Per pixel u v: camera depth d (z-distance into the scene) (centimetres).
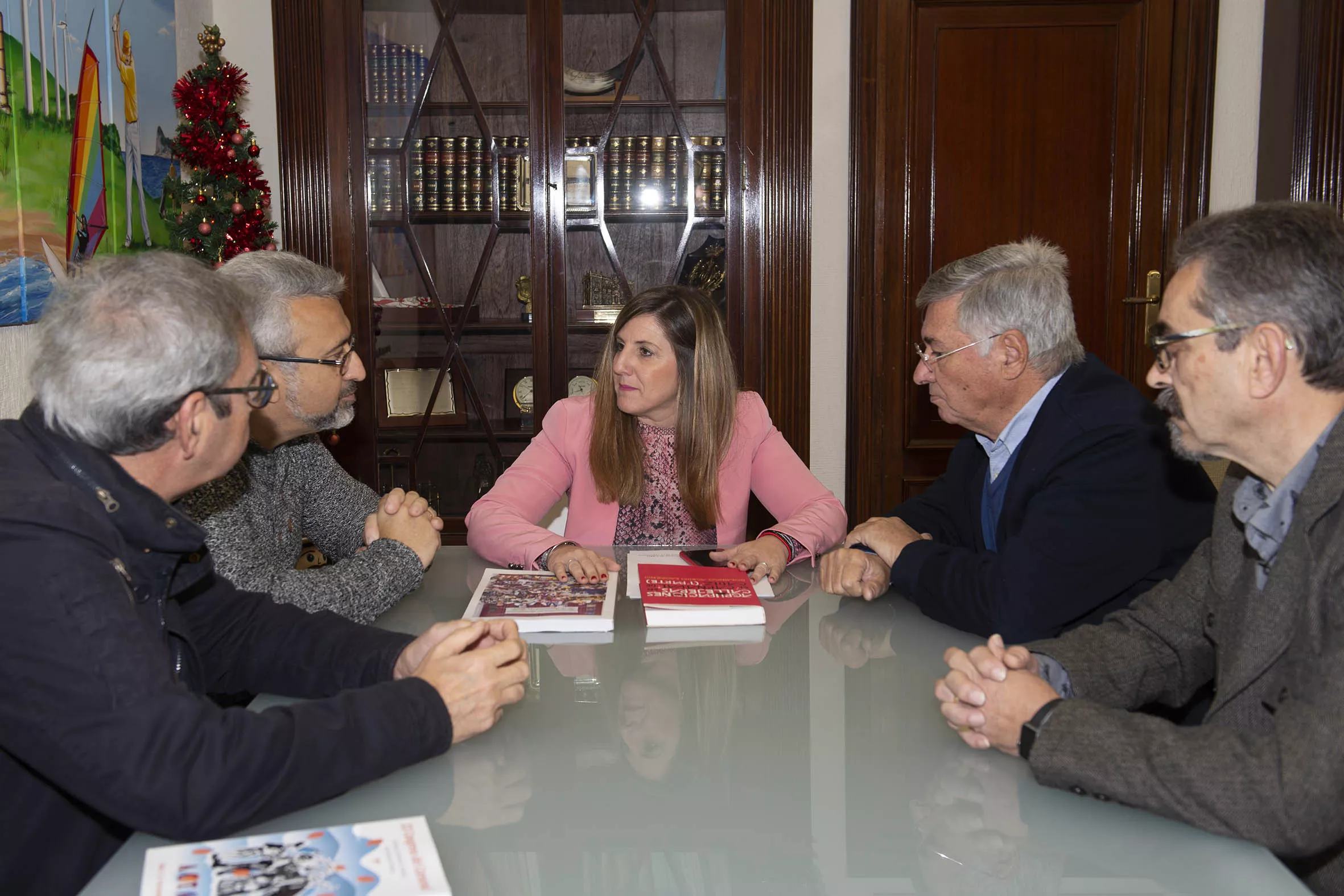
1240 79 379
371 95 365
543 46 362
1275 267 100
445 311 376
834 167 381
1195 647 128
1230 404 104
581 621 150
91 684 91
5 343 224
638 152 371
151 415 101
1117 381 168
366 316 372
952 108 376
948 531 195
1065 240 382
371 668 123
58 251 246
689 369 217
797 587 176
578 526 223
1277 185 367
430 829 94
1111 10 371
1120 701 124
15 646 90
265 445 169
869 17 367
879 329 383
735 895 84
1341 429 100
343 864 84
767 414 235
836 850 91
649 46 364
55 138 245
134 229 294
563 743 113
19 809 108
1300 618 101
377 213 371
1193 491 163
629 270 377
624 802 100
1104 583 150
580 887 85
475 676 111
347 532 199
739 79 363
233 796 91
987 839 93
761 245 370
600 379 220
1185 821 94
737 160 367
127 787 89
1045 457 162
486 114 368
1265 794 90
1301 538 103
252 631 131
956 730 114
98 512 99
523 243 374
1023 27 373
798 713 121
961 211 381
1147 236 380
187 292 103
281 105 361
